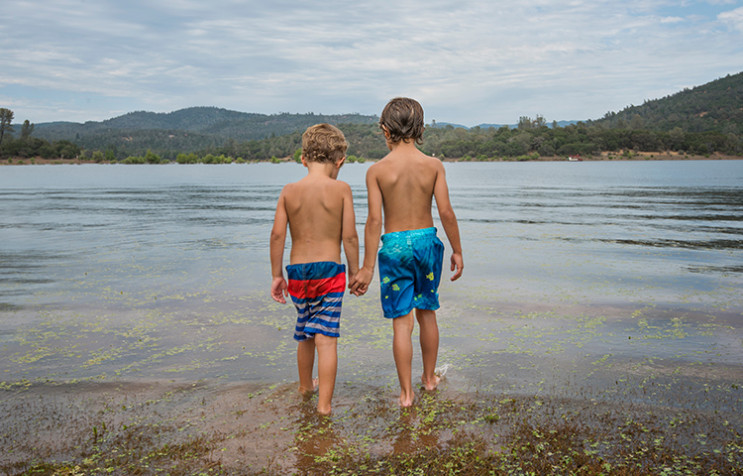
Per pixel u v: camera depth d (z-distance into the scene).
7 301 5.04
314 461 2.21
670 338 3.85
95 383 3.10
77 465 2.18
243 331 4.12
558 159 174.12
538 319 4.39
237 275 6.25
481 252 7.93
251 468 2.16
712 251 8.01
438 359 3.48
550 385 3.00
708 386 2.94
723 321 4.28
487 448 2.29
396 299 2.90
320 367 2.72
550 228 10.88
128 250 8.17
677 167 84.69
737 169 69.94
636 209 15.42
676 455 2.19
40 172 67.00
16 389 3.01
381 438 2.42
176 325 4.28
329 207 2.86
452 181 37.94
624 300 5.00
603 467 2.10
